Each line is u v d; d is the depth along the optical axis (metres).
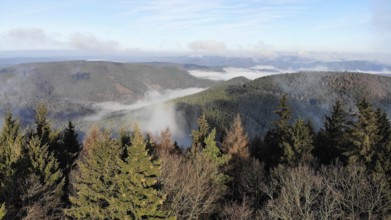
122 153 29.80
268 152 45.00
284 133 43.75
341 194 25.25
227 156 37.31
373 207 23.92
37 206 24.55
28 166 28.55
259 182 32.59
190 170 29.11
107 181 24.23
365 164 32.03
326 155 42.78
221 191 32.88
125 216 21.09
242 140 41.25
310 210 24.52
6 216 23.42
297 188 24.09
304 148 38.62
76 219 25.08
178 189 26.73
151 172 21.05
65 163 38.16
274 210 24.95
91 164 25.62
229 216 28.05
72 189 30.19
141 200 21.05
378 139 33.06
